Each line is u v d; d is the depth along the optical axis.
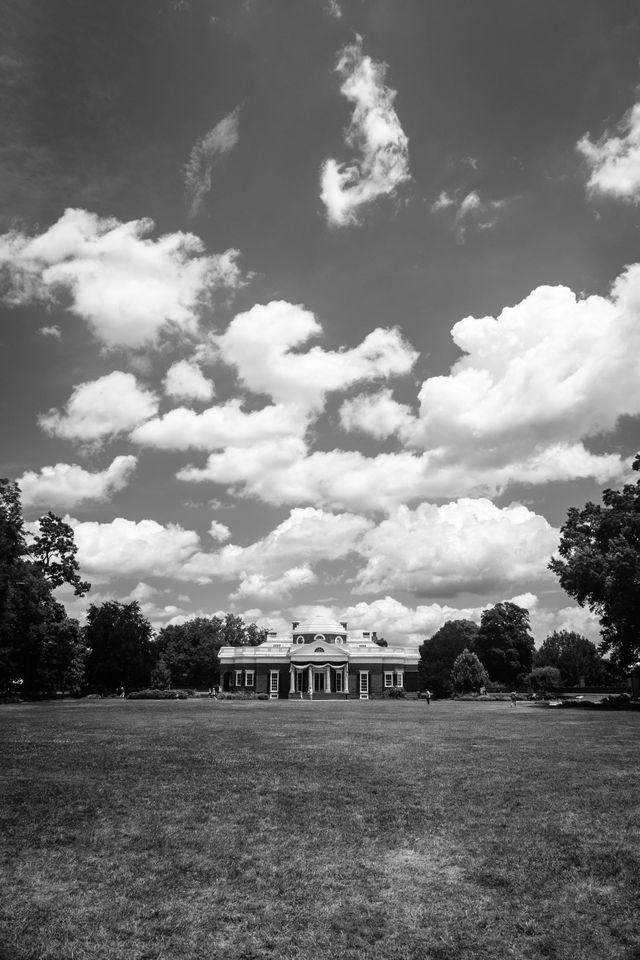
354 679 100.50
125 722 37.59
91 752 23.77
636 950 8.90
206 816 15.05
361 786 18.03
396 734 31.47
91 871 11.69
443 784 18.30
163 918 9.91
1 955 8.70
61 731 31.64
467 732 32.72
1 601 64.56
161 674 125.50
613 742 28.14
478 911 10.18
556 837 13.47
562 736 30.70
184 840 13.34
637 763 21.91
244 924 9.73
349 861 12.29
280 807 15.81
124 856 12.44
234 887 11.07
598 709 56.25
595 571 58.28
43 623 74.50
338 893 10.87
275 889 10.99
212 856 12.49
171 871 11.72
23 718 40.78
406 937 9.34
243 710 53.25
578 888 10.97
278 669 101.88
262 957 8.78
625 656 60.78
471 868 11.91
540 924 9.73
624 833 13.60
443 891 10.94
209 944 9.11
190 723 37.31
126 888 10.96
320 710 54.22
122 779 18.70
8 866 11.90
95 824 14.34
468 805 16.00
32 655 78.12
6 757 22.45
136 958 8.71
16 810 15.30
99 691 101.56
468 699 86.94
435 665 126.75
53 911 10.07
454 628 138.00
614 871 11.61
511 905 10.38
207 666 133.62
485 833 13.83
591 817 14.84
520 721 40.44
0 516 64.25
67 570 79.50
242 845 13.10
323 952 8.91
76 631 82.44
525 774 19.75
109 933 9.38
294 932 9.48
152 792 17.14
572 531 63.47
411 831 14.02
